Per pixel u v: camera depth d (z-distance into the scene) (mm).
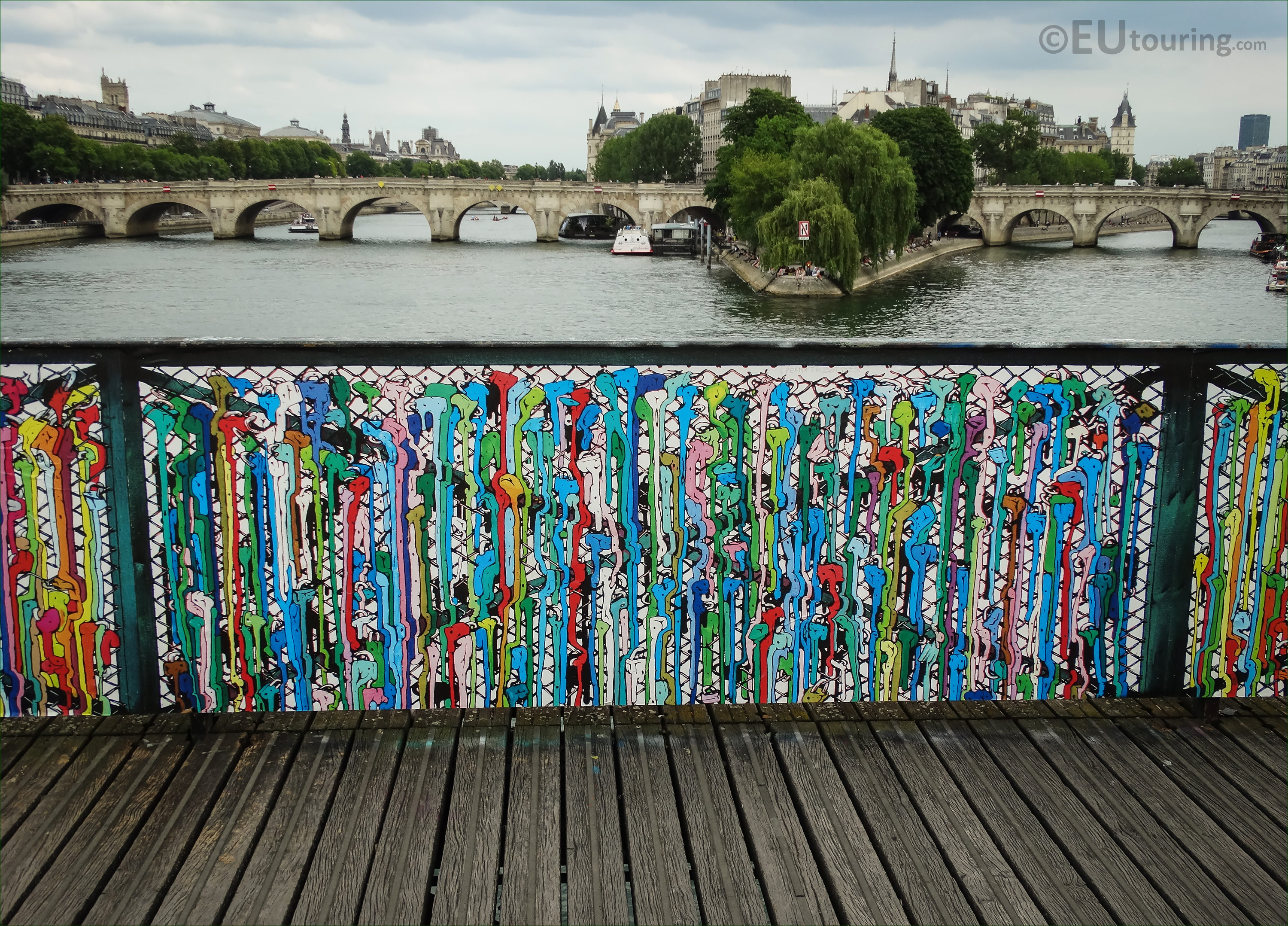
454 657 3840
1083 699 4062
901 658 3949
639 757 3740
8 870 3111
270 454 3678
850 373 3760
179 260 88375
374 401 3676
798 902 3029
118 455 3643
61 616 3717
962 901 3049
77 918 2932
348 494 3719
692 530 3818
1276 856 3264
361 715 3936
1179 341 3826
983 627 3957
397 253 99750
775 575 3865
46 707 3764
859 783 3615
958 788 3602
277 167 189500
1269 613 4016
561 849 3254
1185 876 3166
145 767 3602
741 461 3783
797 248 62969
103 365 3592
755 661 3924
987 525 3885
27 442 3613
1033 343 3785
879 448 3811
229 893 3035
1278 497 3938
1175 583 3986
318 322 52188
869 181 65688
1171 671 4059
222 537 3715
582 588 3832
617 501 3781
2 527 3652
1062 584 3949
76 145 137125
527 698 3885
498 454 3725
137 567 3713
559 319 53781
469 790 3521
